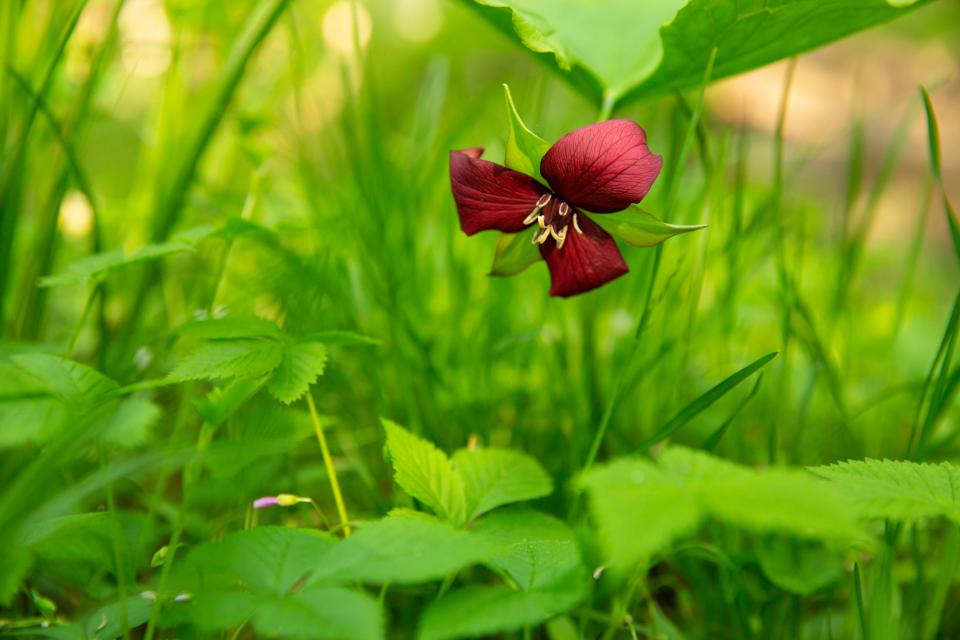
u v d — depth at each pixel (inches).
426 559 17.3
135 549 19.8
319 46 34.4
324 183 28.4
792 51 23.3
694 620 22.7
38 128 25.3
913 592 21.7
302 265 24.9
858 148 26.7
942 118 82.0
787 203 34.2
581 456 23.7
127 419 18.0
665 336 25.4
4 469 21.2
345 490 24.1
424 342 25.3
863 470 19.0
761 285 31.3
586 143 19.4
